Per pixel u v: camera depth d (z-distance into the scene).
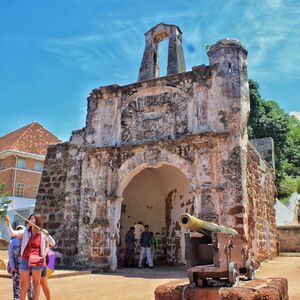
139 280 11.57
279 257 20.69
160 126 15.29
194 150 14.13
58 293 9.00
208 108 14.42
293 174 41.75
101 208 15.29
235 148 13.62
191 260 7.17
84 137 17.23
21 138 36.31
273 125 34.94
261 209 17.66
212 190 13.37
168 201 19.70
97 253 14.82
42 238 6.28
